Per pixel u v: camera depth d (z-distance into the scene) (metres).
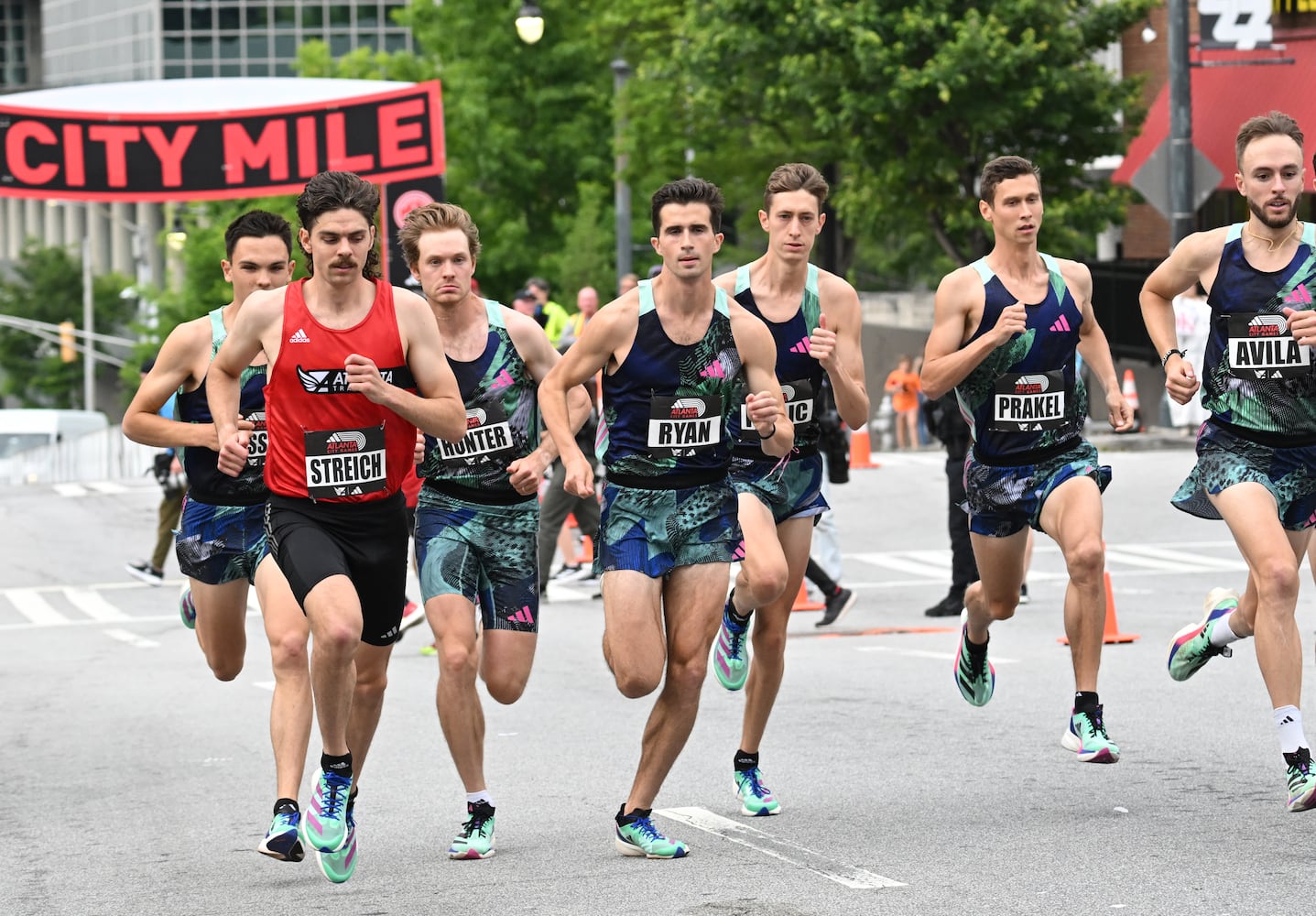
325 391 9.62
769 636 11.20
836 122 47.56
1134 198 51.81
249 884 9.86
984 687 13.20
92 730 15.60
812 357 11.47
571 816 11.37
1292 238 10.89
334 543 9.72
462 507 10.76
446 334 10.70
